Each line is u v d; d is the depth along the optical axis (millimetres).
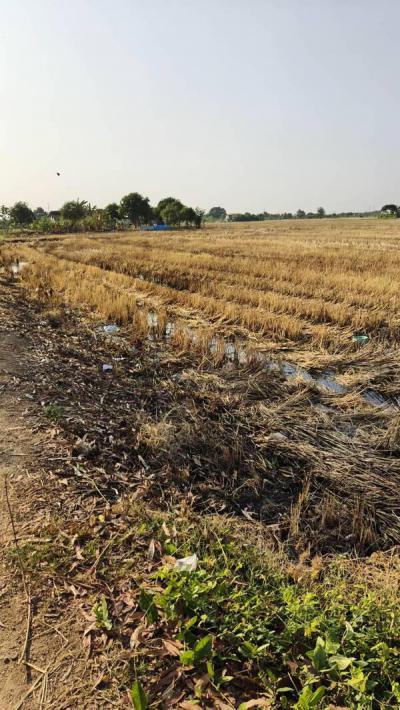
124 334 9859
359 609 2676
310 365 7969
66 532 3188
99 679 2219
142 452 4652
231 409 6020
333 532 3760
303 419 5922
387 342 8992
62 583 2764
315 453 4992
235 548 3229
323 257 21688
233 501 4117
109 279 16344
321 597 2877
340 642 2439
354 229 56375
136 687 1996
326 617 2643
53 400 5586
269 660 2350
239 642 2404
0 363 6695
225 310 10992
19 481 3752
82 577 2809
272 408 6164
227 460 4660
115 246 31609
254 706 2109
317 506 4074
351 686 2199
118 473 4168
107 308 11250
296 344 9172
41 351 7867
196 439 5016
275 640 2420
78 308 12133
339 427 5809
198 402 6297
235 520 3812
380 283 13570
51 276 16672
